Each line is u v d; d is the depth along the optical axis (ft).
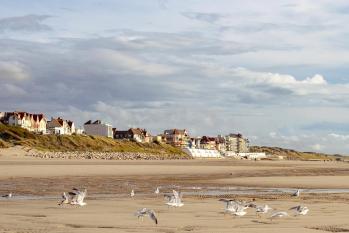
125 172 258.98
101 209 99.81
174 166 351.67
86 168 291.58
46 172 245.86
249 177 230.48
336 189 167.84
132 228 73.46
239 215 86.79
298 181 200.75
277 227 74.28
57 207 103.14
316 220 82.28
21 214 91.25
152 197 131.85
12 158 467.11
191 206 104.99
